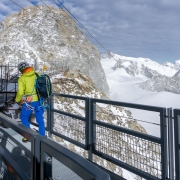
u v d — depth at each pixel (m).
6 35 56.56
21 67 5.53
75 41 69.19
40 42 57.88
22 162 2.85
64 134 6.44
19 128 2.50
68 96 5.97
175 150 3.76
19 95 5.46
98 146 5.24
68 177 2.30
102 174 1.41
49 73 29.38
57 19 69.50
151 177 4.09
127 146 4.60
